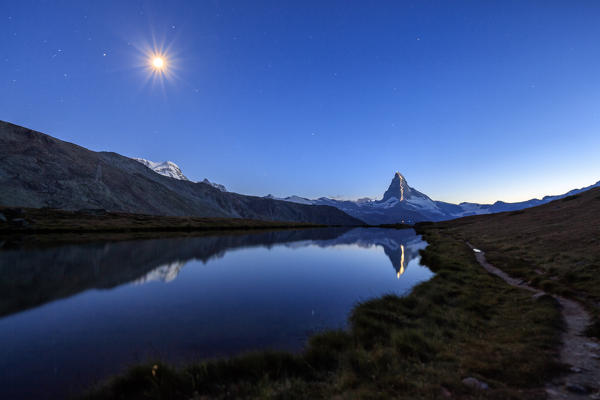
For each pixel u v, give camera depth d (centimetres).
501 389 653
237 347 1132
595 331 999
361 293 2069
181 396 702
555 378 710
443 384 684
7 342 1191
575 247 2714
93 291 2053
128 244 4866
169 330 1329
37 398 777
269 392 673
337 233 10788
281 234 9562
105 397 720
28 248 3966
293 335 1265
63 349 1118
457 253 3556
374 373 761
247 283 2369
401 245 5884
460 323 1196
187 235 7512
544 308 1301
